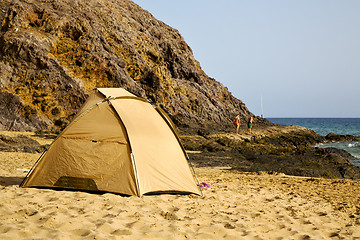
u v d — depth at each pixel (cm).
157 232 498
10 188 748
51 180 784
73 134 812
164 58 5228
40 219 517
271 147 3112
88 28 3669
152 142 841
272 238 536
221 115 4909
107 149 796
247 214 678
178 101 4494
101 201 672
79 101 3269
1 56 3231
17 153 1683
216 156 2409
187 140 3136
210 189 952
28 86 3178
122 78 3644
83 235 465
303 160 2103
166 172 829
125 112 846
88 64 3503
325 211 749
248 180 1266
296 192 1000
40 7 3619
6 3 3550
